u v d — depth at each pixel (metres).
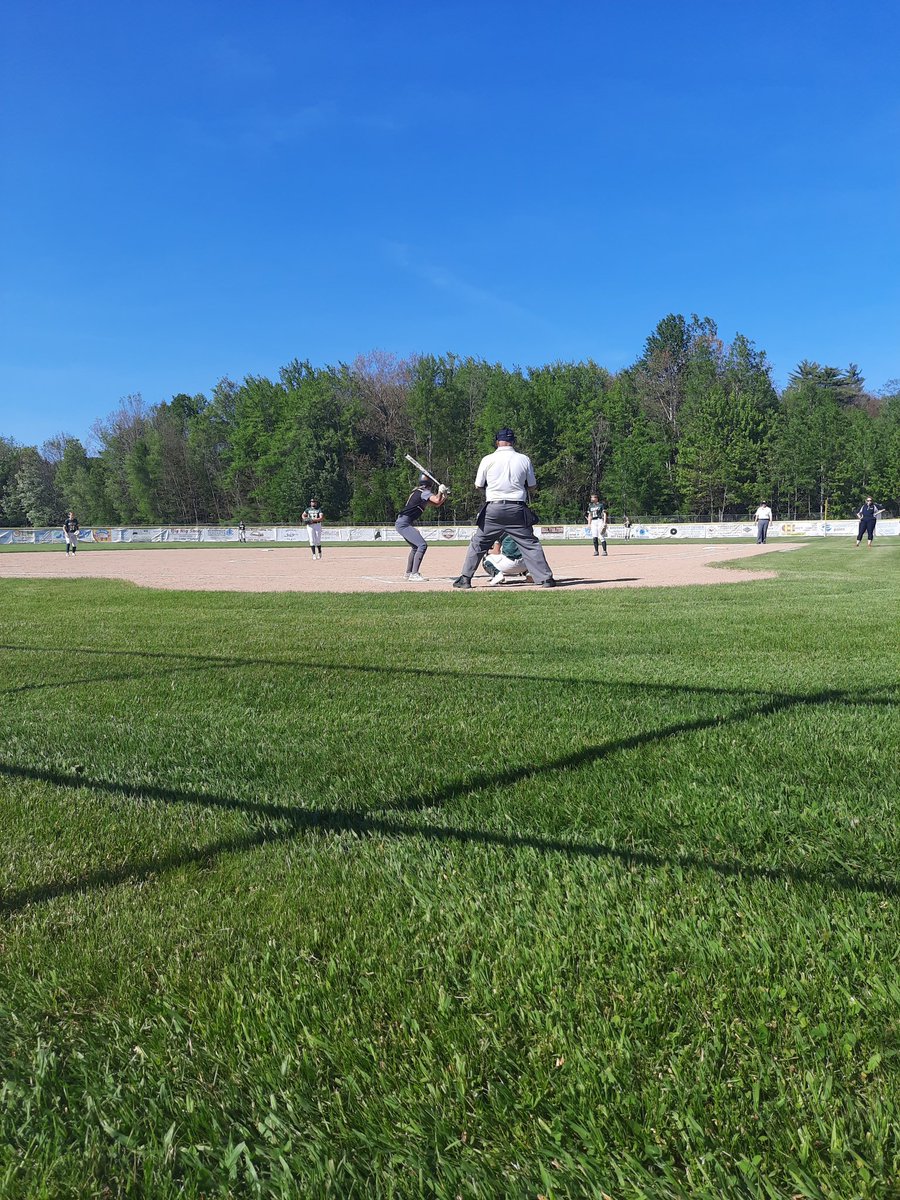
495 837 2.63
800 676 5.04
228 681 5.27
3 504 101.31
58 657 6.36
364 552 35.28
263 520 81.38
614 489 76.75
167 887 2.33
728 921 2.04
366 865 2.44
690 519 73.31
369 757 3.53
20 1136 1.44
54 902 2.26
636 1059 1.56
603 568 18.23
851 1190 1.26
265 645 6.86
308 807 2.95
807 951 1.88
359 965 1.91
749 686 4.75
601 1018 1.68
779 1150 1.33
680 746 3.53
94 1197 1.32
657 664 5.58
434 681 5.12
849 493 74.56
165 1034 1.69
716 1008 1.70
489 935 2.02
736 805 2.82
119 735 3.99
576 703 4.41
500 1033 1.66
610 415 78.81
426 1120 1.45
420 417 82.25
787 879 2.25
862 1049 1.56
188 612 9.72
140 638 7.44
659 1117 1.42
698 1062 1.55
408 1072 1.56
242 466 86.94
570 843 2.57
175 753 3.66
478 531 12.55
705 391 81.31
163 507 91.19
